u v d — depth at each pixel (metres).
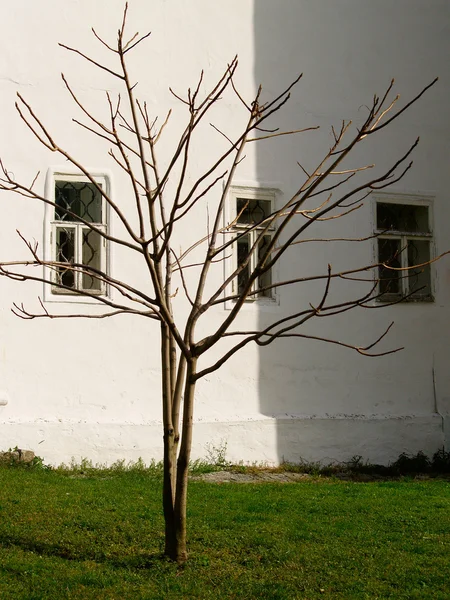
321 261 11.74
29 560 6.34
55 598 5.66
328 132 11.90
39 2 10.61
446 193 12.59
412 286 12.41
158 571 6.19
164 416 6.30
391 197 12.26
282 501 8.59
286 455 11.18
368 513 8.20
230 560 6.55
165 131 10.98
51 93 10.56
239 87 11.43
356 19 12.22
